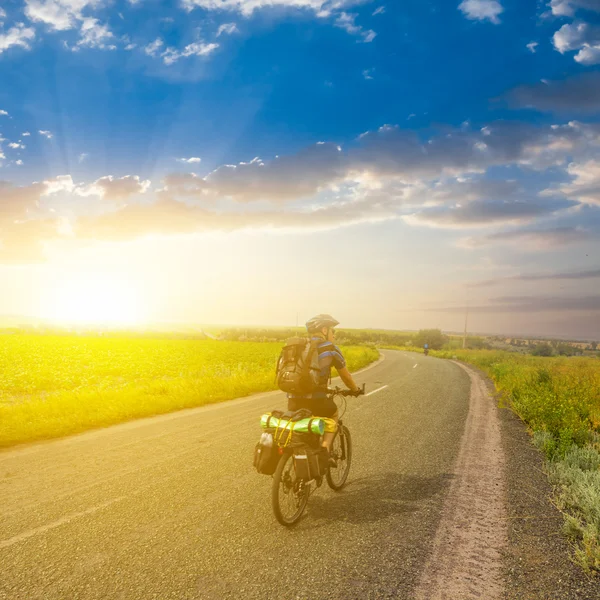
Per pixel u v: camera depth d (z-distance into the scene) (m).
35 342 40.75
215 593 2.93
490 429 8.52
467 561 3.42
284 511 4.01
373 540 3.76
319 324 4.60
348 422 8.91
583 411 8.61
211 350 35.50
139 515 4.23
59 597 2.87
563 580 3.15
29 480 5.29
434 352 52.72
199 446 6.92
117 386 14.53
